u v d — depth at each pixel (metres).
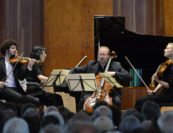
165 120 5.78
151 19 17.59
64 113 7.18
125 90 13.97
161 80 11.51
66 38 16.78
